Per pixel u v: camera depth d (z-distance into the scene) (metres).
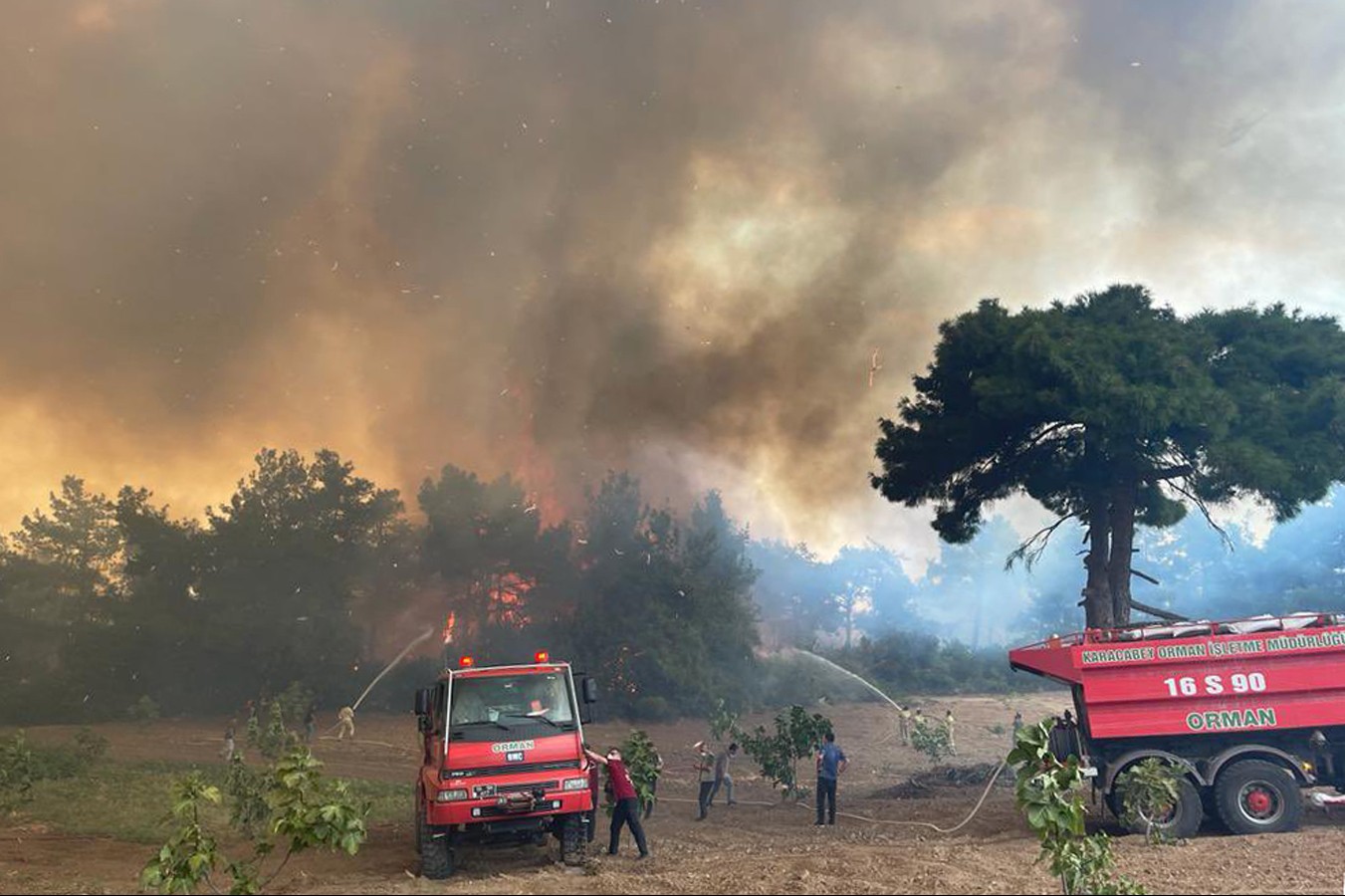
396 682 56.28
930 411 28.59
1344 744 15.00
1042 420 25.20
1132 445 23.41
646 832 17.91
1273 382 23.69
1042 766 9.46
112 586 64.69
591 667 56.44
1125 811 14.67
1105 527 26.16
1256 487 22.39
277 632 54.62
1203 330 24.64
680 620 58.62
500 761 12.91
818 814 18.78
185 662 54.66
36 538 65.88
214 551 57.09
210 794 10.05
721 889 10.02
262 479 59.16
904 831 17.11
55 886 12.13
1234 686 14.98
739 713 53.75
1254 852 12.45
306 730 41.56
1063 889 9.64
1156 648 15.26
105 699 53.44
